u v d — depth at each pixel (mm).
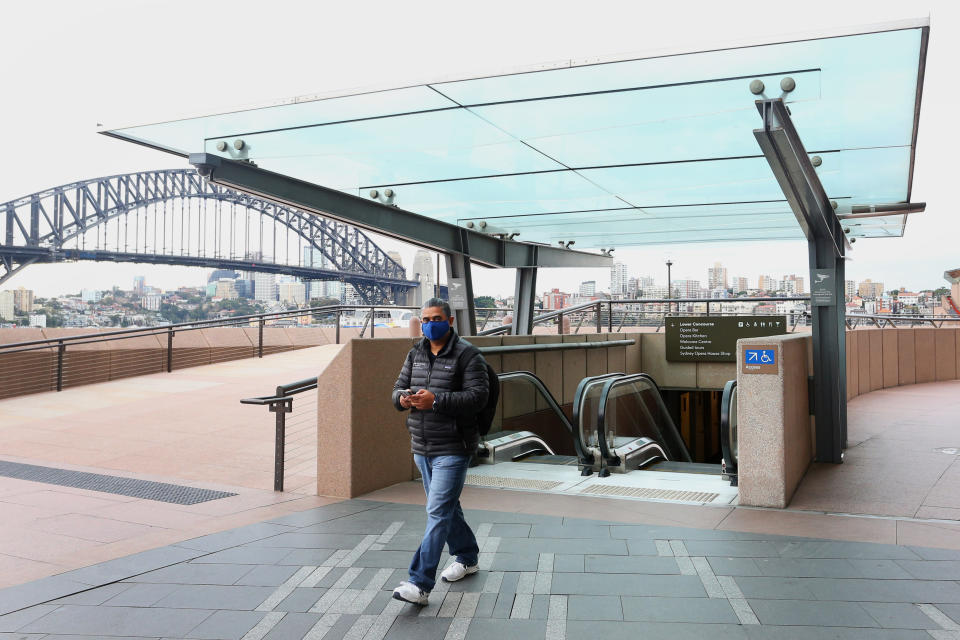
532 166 7340
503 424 9375
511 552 4289
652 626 3234
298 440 8016
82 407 10164
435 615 3381
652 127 5965
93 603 3529
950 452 7562
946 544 4383
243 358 17188
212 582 3811
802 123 5664
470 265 11367
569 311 15633
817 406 7160
